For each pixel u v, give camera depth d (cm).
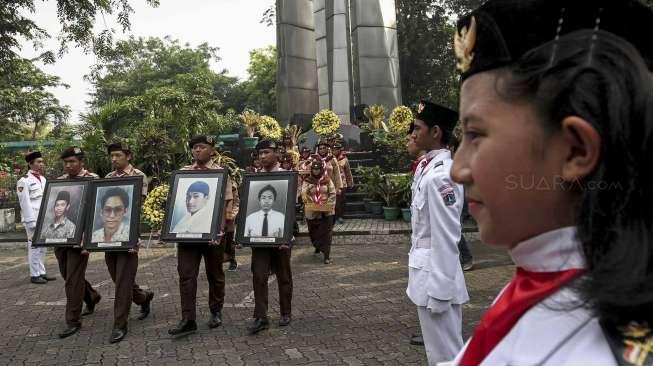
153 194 826
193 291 466
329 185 766
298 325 480
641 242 50
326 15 1908
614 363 48
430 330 271
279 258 480
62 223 481
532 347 55
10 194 1349
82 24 1338
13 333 492
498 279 625
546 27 56
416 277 277
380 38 1745
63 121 2464
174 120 1179
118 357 417
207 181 479
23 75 2002
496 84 58
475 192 61
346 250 877
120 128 1281
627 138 50
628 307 48
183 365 394
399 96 1753
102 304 589
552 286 57
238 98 3956
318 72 1936
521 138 55
